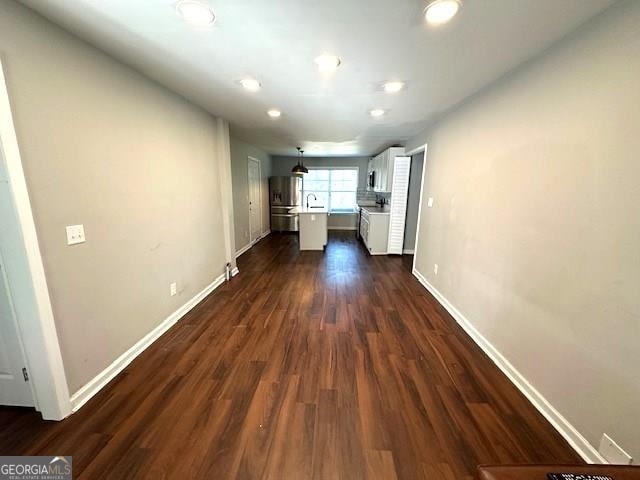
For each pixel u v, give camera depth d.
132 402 1.70
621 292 1.22
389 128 4.04
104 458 1.35
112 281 1.92
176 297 2.75
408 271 4.54
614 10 1.26
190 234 3.00
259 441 1.45
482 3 1.30
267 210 7.97
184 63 1.97
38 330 1.45
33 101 1.38
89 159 1.71
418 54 1.81
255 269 4.57
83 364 1.70
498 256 2.14
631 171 1.18
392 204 5.38
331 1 1.30
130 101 2.05
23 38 1.33
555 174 1.60
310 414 1.63
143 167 2.21
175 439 1.45
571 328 1.47
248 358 2.16
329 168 8.44
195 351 2.25
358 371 2.03
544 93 1.70
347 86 2.39
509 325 2.00
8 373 1.55
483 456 1.39
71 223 1.60
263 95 2.65
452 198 3.01
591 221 1.37
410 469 1.32
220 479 1.26
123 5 1.33
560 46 1.58
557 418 1.56
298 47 1.74
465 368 2.08
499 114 2.16
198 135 3.10
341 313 2.97
